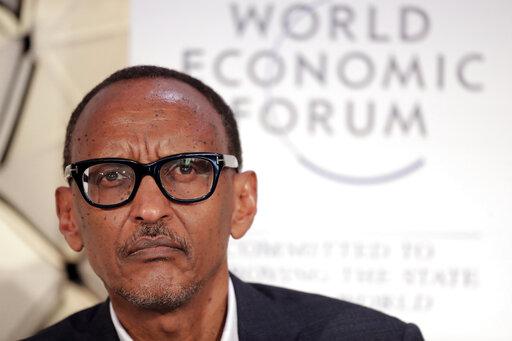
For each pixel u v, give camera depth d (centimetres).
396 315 680
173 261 355
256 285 496
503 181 685
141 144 362
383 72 684
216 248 369
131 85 383
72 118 406
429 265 681
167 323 374
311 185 684
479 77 687
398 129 685
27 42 698
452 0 687
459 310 680
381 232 682
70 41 699
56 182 701
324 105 685
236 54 688
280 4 688
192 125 372
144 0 695
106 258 360
